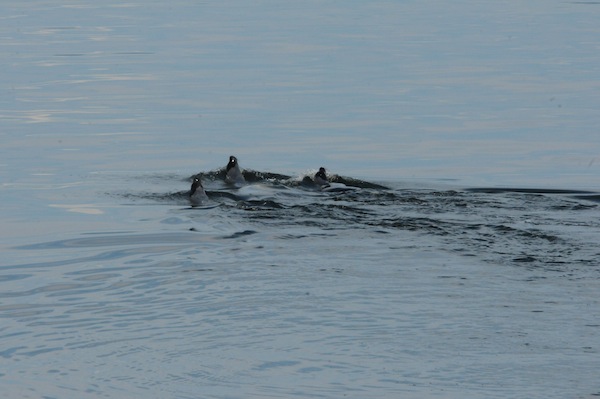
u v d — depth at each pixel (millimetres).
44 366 30984
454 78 104625
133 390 29234
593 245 43250
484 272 39406
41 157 68500
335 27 155125
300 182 57719
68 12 180375
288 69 111938
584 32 146000
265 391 28984
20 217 51781
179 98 93875
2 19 168250
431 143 74125
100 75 108000
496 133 77750
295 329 33438
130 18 170250
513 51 125500
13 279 40281
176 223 49000
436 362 30703
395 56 121875
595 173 64250
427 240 44188
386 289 37344
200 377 29969
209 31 149750
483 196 53906
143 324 34188
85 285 39031
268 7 191000
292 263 40906
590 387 28906
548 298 36219
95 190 58062
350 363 30750
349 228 46406
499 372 29953
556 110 86688
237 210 50469
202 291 37531
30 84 102125
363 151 71500
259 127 80375
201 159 68250
